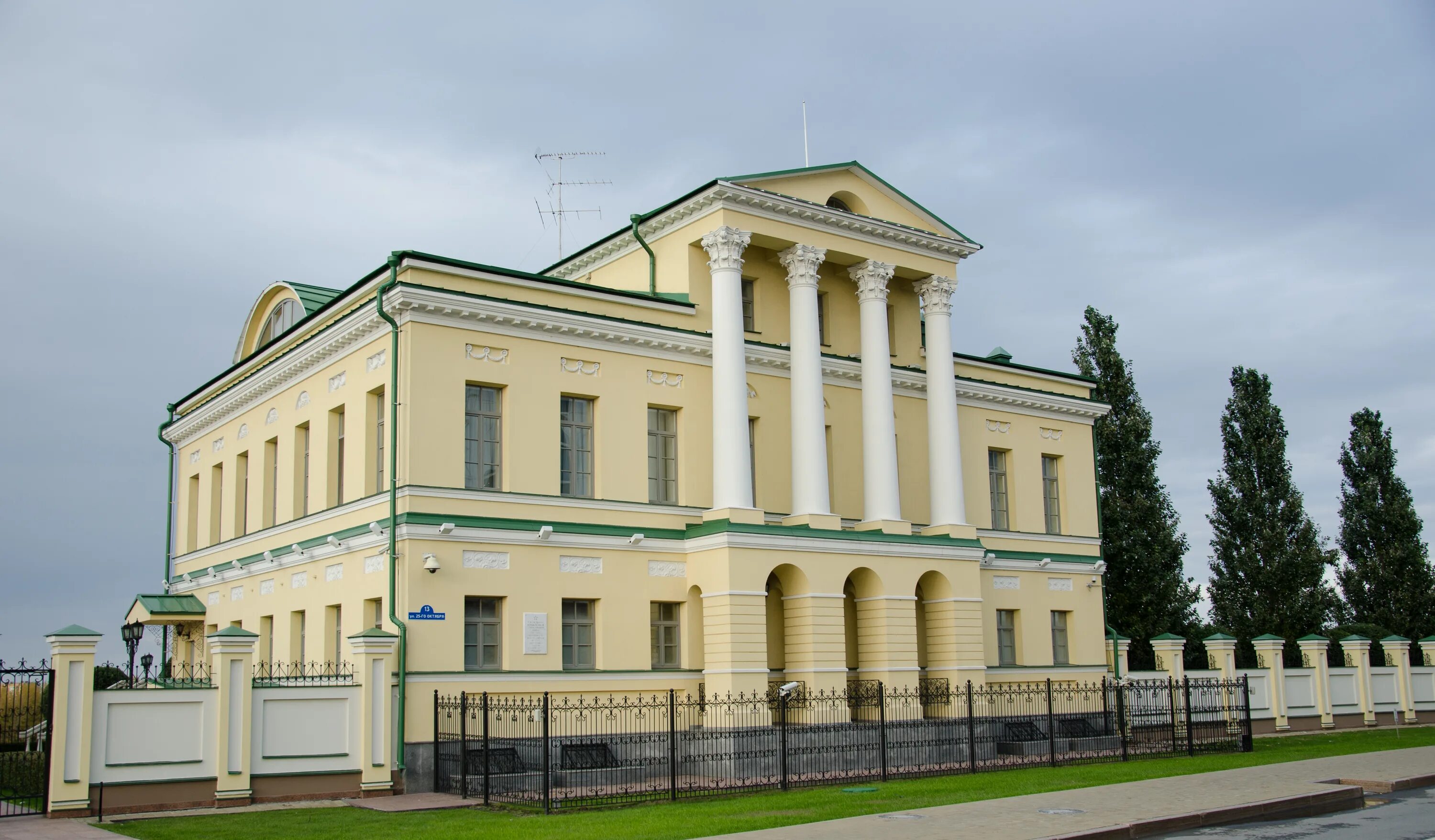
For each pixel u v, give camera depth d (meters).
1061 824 17.48
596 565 28.50
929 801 20.72
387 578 26.05
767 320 33.09
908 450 35.62
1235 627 52.19
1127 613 49.84
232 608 35.19
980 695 29.36
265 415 34.06
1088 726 34.12
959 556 33.12
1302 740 36.03
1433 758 27.73
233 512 35.66
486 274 28.00
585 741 26.66
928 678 32.16
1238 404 54.00
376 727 23.94
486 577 26.75
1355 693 43.19
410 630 25.39
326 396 30.39
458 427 27.05
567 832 17.61
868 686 30.16
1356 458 56.84
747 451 30.36
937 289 35.16
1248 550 52.47
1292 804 20.11
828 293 34.59
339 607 29.17
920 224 35.25
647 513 29.72
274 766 22.70
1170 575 50.00
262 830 18.45
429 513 26.20
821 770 26.95
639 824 18.44
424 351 26.81
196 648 38.31
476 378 27.50
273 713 22.89
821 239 32.69
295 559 30.77
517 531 27.27
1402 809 20.41
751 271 32.97
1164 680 37.66
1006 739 32.25
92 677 20.95
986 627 36.34
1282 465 53.12
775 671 30.80
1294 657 50.19
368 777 23.56
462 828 18.48
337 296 30.41
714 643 28.66
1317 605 51.69
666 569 29.61
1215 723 34.31
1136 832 17.33
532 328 28.44
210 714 22.11
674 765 22.44
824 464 31.59
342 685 23.77
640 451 29.94
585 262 35.34
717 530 28.94
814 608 29.75
